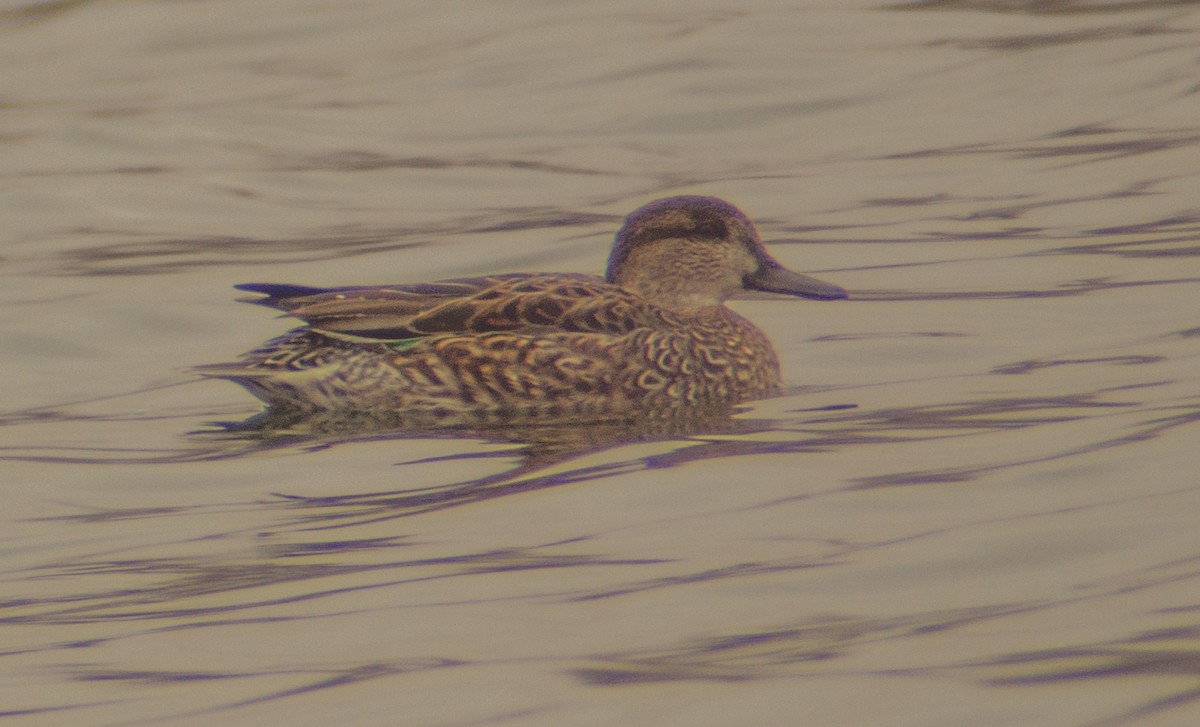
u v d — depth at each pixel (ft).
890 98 73.00
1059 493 28.43
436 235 58.13
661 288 44.11
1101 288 46.96
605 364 40.52
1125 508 27.12
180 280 53.06
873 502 28.94
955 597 23.93
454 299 41.14
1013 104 71.15
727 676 21.35
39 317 48.93
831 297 43.78
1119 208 56.18
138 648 24.02
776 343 45.06
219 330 48.26
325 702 21.45
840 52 79.15
